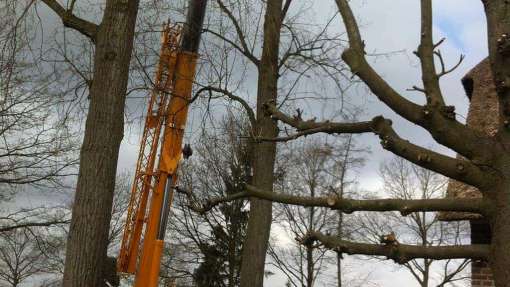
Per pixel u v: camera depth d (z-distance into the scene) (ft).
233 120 58.18
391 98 9.45
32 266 88.28
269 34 32.68
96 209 20.31
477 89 25.94
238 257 81.10
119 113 21.26
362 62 9.80
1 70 31.42
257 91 32.68
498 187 8.75
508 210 8.56
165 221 33.68
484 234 22.29
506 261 8.44
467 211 9.04
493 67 9.00
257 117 32.12
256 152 31.76
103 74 21.29
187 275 81.97
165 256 82.23
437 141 9.32
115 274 29.35
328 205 9.80
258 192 10.91
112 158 20.88
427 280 88.53
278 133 31.55
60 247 58.90
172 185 34.45
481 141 9.03
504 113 8.81
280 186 87.30
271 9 33.09
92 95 21.35
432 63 9.71
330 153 81.15
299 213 87.51
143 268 33.06
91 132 20.88
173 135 34.88
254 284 30.89
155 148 35.37
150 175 35.19
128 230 35.58
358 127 10.07
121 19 21.66
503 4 9.02
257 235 31.50
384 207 9.43
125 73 21.59
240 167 78.02
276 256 90.22
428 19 10.02
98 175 20.52
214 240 81.87
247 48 34.45
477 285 23.53
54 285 92.73
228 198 11.37
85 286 19.77
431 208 9.16
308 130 10.73
